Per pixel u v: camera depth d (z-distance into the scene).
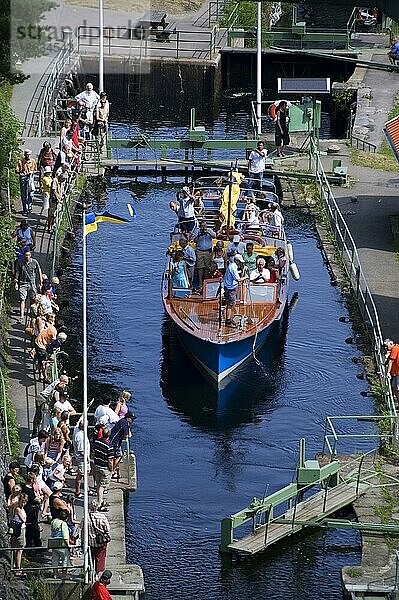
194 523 52.81
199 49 116.31
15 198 80.38
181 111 111.62
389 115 103.69
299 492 52.72
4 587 43.66
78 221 83.25
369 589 46.78
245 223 75.19
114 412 54.41
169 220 85.12
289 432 60.38
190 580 49.00
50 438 51.97
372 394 63.44
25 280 65.69
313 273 77.06
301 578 48.94
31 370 60.28
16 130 82.69
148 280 75.44
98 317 70.81
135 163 93.94
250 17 121.19
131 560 50.22
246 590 48.44
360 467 53.28
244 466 57.47
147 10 124.88
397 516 51.47
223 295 65.94
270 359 66.81
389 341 60.84
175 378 64.94
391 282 74.38
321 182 88.25
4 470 49.88
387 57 116.50
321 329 70.19
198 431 60.38
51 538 45.75
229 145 94.81
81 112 93.19
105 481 51.47
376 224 83.00
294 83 99.81
